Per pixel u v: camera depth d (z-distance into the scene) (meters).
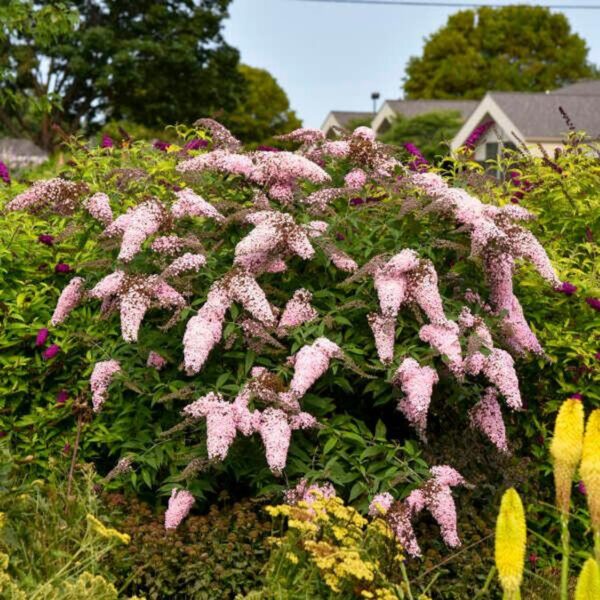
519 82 50.62
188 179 5.06
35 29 11.46
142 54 35.47
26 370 5.32
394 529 4.31
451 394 4.94
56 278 5.59
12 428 5.26
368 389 4.67
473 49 51.38
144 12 36.34
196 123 5.54
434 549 4.50
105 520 4.32
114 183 5.77
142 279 4.70
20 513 4.17
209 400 4.45
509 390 4.64
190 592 4.14
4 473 4.19
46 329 5.17
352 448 4.71
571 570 4.84
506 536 2.77
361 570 3.70
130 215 4.85
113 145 6.94
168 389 4.84
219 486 4.88
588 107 24.84
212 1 37.34
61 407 5.23
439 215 4.98
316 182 4.98
